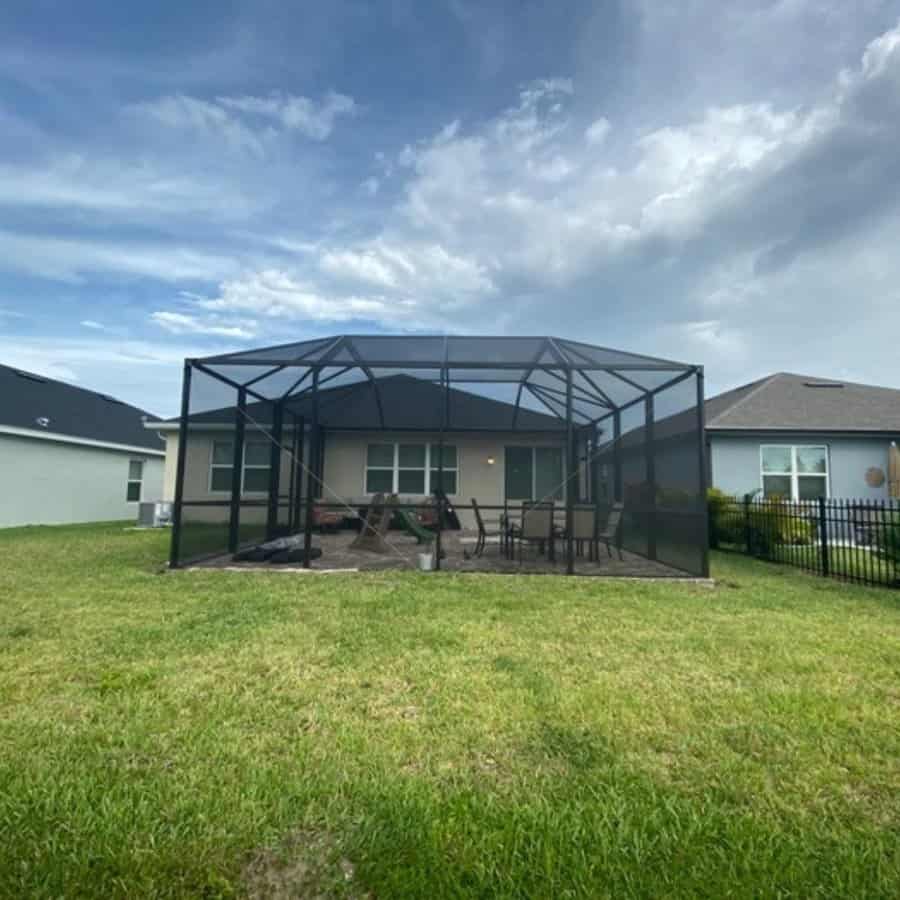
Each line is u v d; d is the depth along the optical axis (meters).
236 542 8.41
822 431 12.10
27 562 7.33
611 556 8.91
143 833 1.82
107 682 3.06
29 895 1.58
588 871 1.68
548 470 13.75
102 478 16.31
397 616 4.59
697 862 1.72
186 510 7.11
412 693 2.99
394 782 2.12
